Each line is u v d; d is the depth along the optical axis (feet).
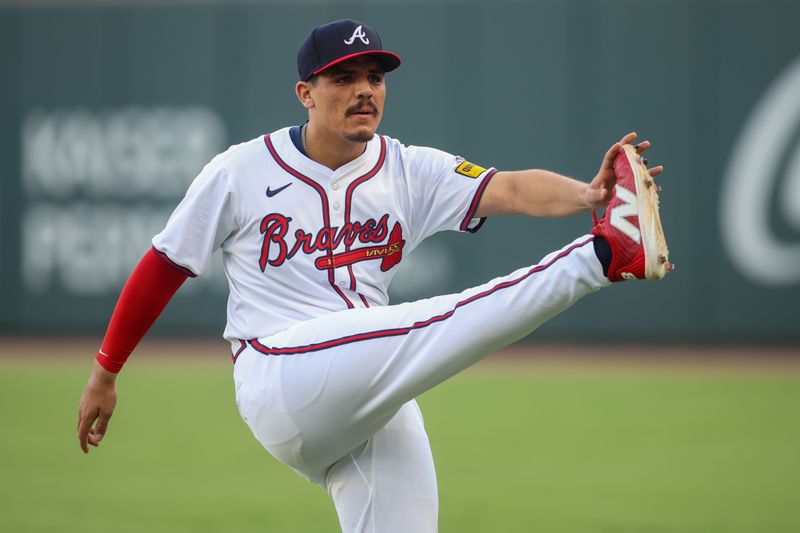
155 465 86.63
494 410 113.09
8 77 164.14
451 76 159.12
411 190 40.47
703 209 156.25
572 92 157.69
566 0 157.07
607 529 65.67
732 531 65.21
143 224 162.71
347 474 38.83
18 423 104.58
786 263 154.61
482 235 157.48
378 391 35.50
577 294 33.45
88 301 163.94
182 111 162.20
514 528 66.03
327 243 39.06
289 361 36.50
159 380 132.98
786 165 153.58
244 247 39.47
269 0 160.66
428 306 35.32
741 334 156.76
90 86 163.02
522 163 158.61
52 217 164.04
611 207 33.09
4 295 164.96
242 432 101.19
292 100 161.27
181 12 161.79
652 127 156.56
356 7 159.84
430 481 39.09
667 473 82.94
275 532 65.26
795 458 88.53
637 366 144.77
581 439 96.99
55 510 71.00
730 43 154.71
